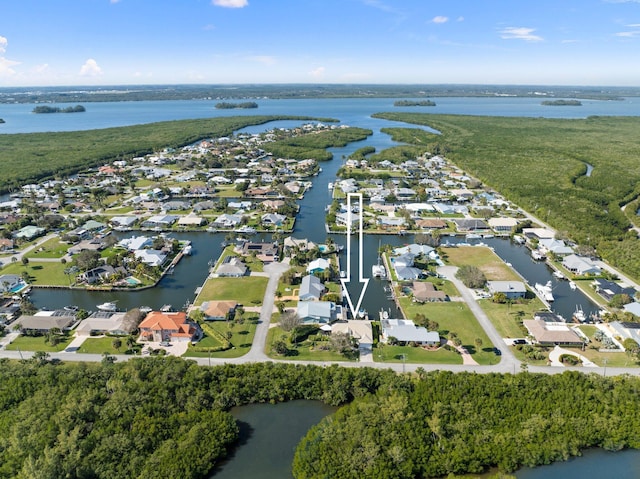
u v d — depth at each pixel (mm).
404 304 140000
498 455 83000
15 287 151125
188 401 95938
